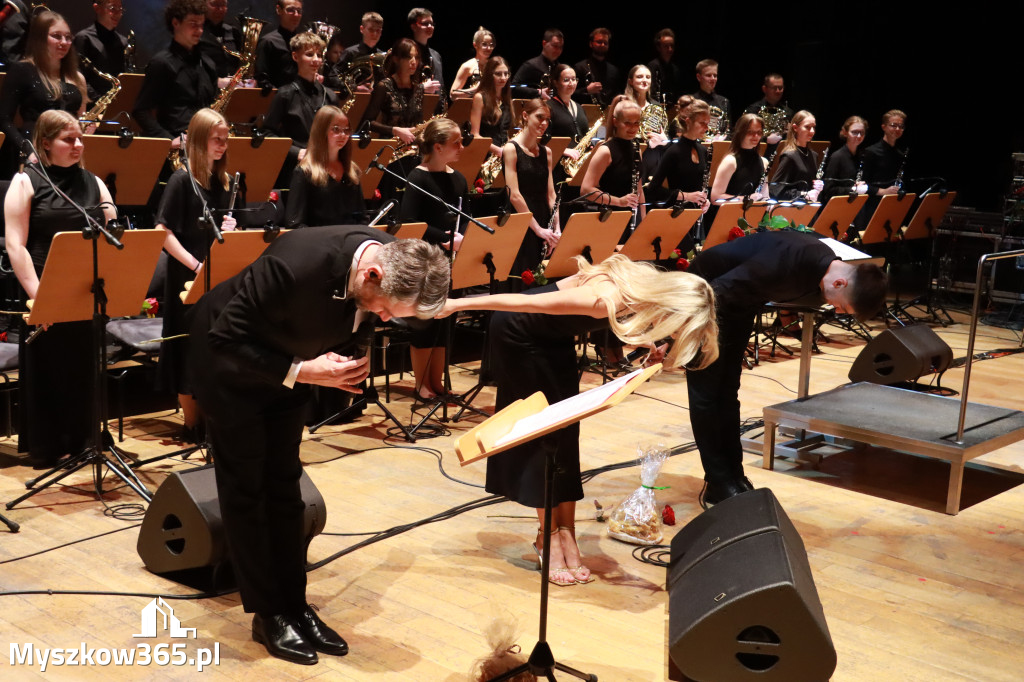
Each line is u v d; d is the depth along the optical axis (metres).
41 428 4.43
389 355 6.64
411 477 4.55
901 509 4.36
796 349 7.45
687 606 2.86
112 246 3.79
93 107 6.12
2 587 3.29
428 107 7.48
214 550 3.25
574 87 7.90
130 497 4.18
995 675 2.97
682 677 2.88
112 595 3.27
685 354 2.95
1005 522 4.24
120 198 5.39
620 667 2.94
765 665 2.83
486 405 5.74
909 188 10.41
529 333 3.43
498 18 11.08
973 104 9.98
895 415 4.73
